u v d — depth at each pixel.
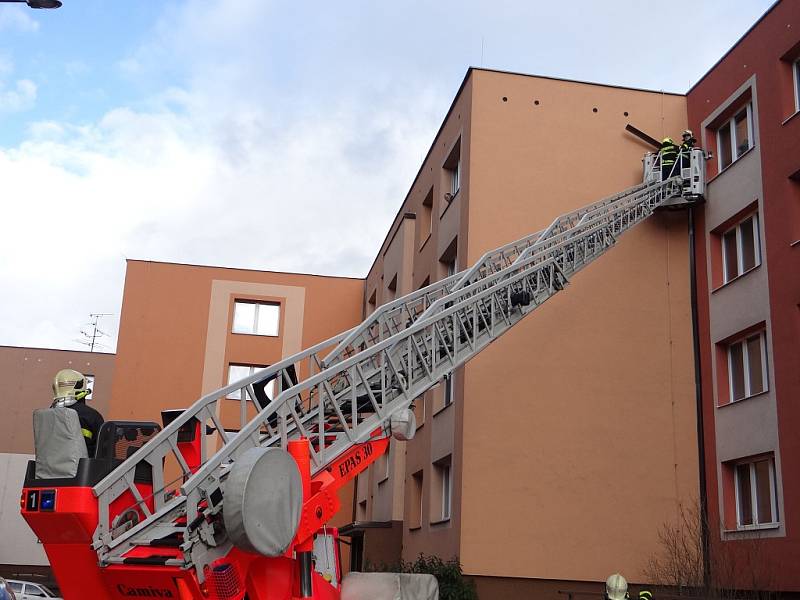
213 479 8.50
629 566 16.08
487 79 18.52
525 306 13.90
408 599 12.11
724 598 14.06
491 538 15.87
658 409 17.06
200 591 7.98
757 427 15.46
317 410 10.97
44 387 41.31
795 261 14.98
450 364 12.29
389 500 22.73
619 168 18.45
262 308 32.12
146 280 31.39
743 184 16.72
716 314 17.09
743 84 17.06
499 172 18.00
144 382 30.47
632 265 17.78
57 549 8.34
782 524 14.48
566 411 16.73
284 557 8.91
